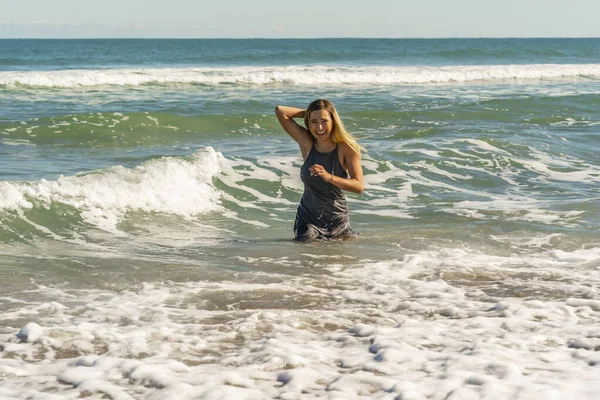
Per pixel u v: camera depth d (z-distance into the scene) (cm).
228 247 658
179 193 826
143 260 603
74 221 708
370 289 527
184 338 410
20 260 590
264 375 353
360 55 5466
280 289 523
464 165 1102
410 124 1581
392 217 804
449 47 9350
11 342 399
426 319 457
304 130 679
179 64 4638
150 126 1441
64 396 326
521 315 460
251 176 949
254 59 5094
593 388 333
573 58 5684
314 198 682
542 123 1625
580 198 916
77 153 1173
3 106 1806
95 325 430
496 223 766
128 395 327
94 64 4578
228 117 1531
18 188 713
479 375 349
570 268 593
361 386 338
